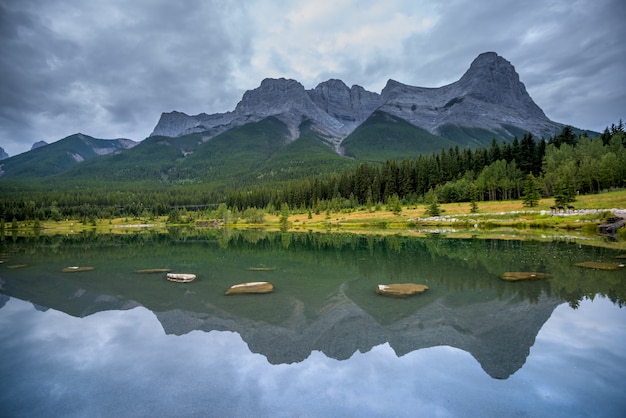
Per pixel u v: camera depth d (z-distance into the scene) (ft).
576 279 77.20
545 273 84.58
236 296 71.92
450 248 141.79
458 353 41.42
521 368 36.88
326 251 150.92
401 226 293.23
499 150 419.13
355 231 277.23
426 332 48.78
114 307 64.59
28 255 151.02
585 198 263.29
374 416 28.89
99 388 34.32
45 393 33.42
